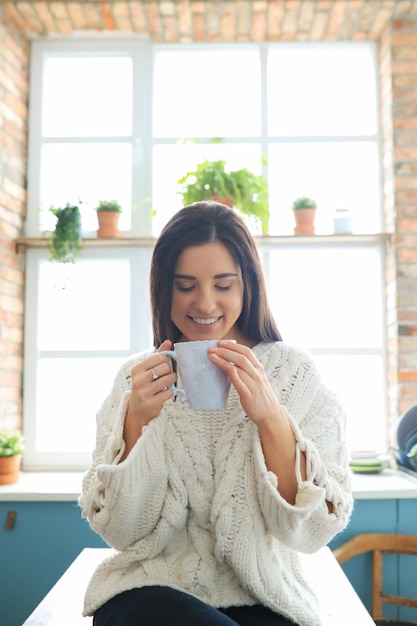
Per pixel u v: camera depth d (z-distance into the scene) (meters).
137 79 2.86
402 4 2.60
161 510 1.04
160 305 1.12
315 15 2.67
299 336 2.81
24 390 2.78
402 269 2.65
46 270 2.84
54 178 2.88
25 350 2.79
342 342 2.80
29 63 2.90
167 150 2.90
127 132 2.88
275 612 1.01
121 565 1.05
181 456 1.05
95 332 2.82
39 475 2.65
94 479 1.06
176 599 0.92
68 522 2.27
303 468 0.97
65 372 2.81
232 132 2.91
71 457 2.75
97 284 2.82
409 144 2.69
